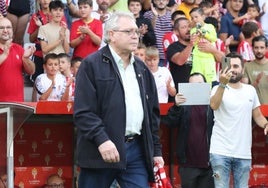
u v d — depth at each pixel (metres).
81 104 8.66
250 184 15.25
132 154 8.80
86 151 8.72
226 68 12.17
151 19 17.44
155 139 9.10
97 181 8.82
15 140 14.45
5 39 13.47
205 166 13.22
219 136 12.48
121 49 8.79
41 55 16.30
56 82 14.28
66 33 16.25
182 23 15.70
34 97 14.37
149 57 14.66
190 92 12.34
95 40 16.02
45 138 14.57
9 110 8.45
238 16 18.45
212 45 15.58
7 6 17.05
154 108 9.09
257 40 15.70
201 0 18.64
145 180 8.86
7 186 8.55
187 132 13.22
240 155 12.48
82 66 8.77
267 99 15.71
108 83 8.71
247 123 12.54
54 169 14.62
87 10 16.25
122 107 8.70
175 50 15.63
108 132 8.66
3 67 13.46
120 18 8.80
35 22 16.44
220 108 12.45
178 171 13.98
